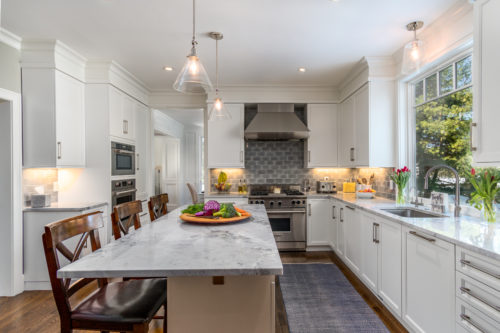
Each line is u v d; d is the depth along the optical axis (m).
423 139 2.91
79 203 3.12
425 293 1.79
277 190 4.39
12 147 2.70
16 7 2.15
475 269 1.39
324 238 4.05
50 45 2.76
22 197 2.79
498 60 1.48
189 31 2.54
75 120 3.11
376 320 2.22
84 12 2.23
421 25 2.43
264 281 1.27
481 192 1.91
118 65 3.33
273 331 1.27
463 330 1.47
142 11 2.22
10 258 2.67
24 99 2.81
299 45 2.84
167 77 3.81
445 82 2.56
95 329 1.27
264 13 2.25
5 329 2.10
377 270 2.48
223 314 1.26
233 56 3.10
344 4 2.13
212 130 4.20
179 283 1.26
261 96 4.19
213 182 4.55
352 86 3.71
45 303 2.51
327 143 4.23
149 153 4.45
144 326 1.27
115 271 1.02
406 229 1.99
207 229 1.70
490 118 1.53
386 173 3.45
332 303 2.51
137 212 2.07
